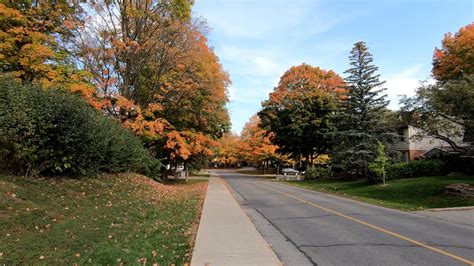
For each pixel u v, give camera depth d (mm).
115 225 8156
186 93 21812
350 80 28266
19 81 11031
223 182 31688
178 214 10758
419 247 7000
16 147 9508
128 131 16797
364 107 27359
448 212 12219
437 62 24250
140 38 20031
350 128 28188
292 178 37812
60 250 5910
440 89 17234
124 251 6059
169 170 34281
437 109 17703
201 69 21797
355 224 9688
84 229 7293
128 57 19328
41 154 10234
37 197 8570
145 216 9672
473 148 18672
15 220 6816
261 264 5613
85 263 5422
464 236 8086
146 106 20922
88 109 12500
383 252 6598
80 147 11492
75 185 10883
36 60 15039
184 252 6414
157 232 7852
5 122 9297
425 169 22922
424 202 15219
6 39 14891
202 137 24188
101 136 12594
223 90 24156
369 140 26906
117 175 15125
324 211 12367
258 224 9688
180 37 20766
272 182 32312
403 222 10039
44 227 6961
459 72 21750
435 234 8312
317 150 38906
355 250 6754
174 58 20828
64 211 8312
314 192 21016
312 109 36562
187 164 31547
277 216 11172
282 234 8320
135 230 7832
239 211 11734
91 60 18766
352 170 29578
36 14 16438
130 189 13289
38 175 10531
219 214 11008
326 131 34312
